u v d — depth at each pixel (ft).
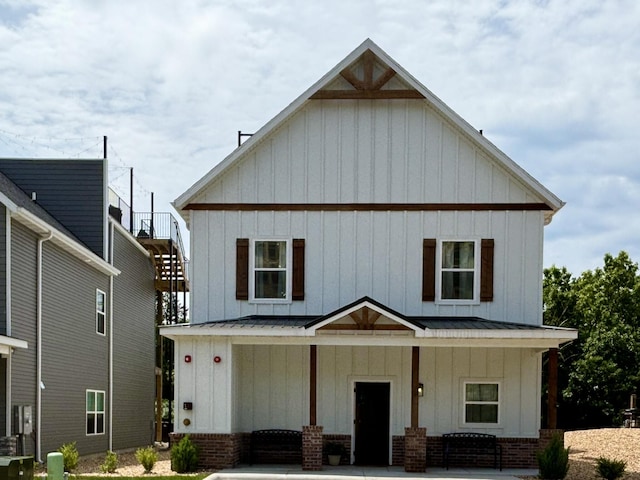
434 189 61.62
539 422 59.11
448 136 61.87
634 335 117.29
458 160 61.72
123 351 86.17
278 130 62.54
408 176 61.82
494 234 61.11
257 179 62.28
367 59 61.82
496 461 58.34
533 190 60.95
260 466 56.95
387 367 59.98
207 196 62.44
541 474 50.24
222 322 58.85
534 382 59.41
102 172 77.87
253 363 60.23
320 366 60.13
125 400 86.89
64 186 77.66
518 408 59.26
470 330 53.83
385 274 61.21
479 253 61.00
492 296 60.54
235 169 62.49
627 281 123.03
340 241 61.62
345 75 61.93
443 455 58.75
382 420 60.29
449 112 60.75
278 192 62.13
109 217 78.59
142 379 95.20
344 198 61.87
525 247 60.90
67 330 67.82
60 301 66.28
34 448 59.62
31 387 59.41
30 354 59.47
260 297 61.77
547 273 132.26
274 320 59.72
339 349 60.23
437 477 50.24
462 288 61.21
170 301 94.12
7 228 55.52
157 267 103.40
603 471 49.34
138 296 93.20
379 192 61.77
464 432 59.16
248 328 54.70
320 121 62.39
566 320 126.11
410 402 59.62
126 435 87.15
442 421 59.26
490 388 59.82
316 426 54.24
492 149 60.49
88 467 60.85
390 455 58.85
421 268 61.16
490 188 61.46
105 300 79.51
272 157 62.34
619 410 116.98
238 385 59.41
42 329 61.87
